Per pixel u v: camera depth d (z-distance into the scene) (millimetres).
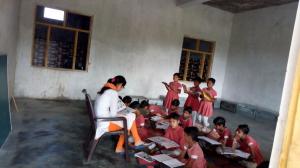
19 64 6027
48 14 6184
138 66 7414
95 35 6719
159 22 7512
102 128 3141
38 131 3973
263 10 7664
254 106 7707
